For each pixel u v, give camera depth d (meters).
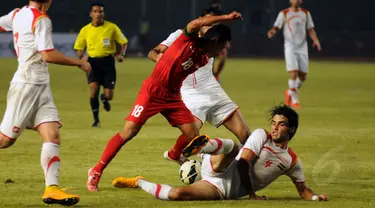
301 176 21.62
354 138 36.16
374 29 147.62
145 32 146.75
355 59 139.25
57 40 118.56
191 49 22.61
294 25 52.22
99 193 22.55
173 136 36.72
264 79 83.62
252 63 121.38
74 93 63.16
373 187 24.11
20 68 20.36
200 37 22.61
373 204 21.09
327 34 145.00
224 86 72.50
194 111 26.55
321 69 107.62
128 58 136.50
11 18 20.73
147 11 153.25
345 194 22.78
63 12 143.00
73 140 34.84
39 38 19.83
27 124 20.61
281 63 121.38
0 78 79.19
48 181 20.20
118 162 28.83
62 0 142.75
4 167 27.25
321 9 148.38
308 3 148.38
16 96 20.33
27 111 20.36
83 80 80.81
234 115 26.70
